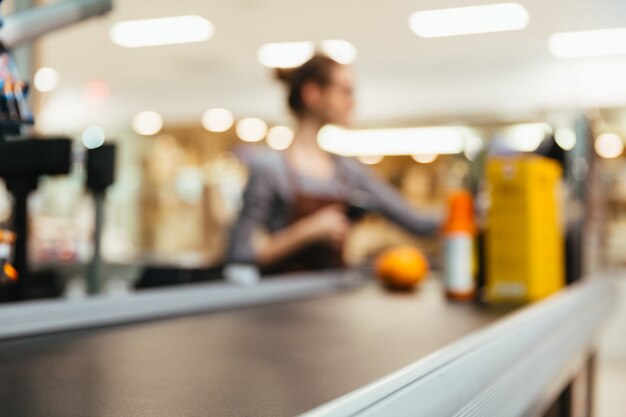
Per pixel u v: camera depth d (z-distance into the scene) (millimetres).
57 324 1060
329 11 4770
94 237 1320
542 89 5520
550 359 1193
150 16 4930
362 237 5434
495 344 903
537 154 1921
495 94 5637
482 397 812
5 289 1077
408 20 4902
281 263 3645
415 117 5867
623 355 4559
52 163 1067
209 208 6586
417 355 889
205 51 5781
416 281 1949
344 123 3852
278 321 1229
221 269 2334
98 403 612
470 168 1891
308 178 3820
